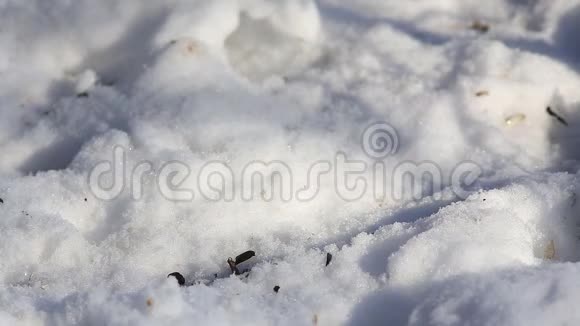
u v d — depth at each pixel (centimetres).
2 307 83
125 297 82
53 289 85
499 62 97
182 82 95
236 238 88
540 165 92
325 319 83
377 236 86
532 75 96
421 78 97
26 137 94
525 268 82
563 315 80
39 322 82
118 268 86
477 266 83
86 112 95
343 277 84
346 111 95
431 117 94
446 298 81
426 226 86
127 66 97
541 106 95
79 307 82
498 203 87
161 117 93
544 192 88
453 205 87
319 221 89
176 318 81
